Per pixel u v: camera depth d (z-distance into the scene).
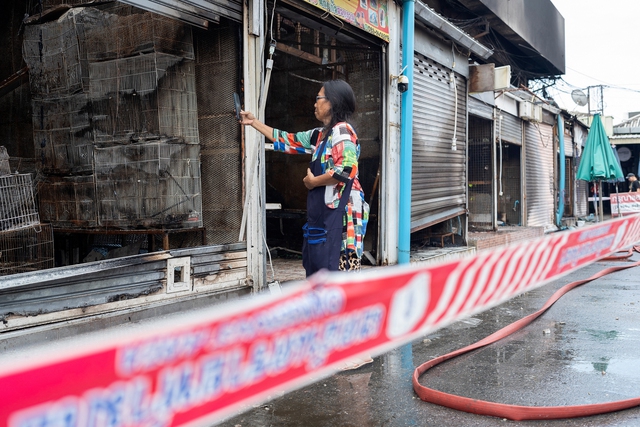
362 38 6.27
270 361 1.20
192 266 4.20
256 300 1.21
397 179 7.01
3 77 5.88
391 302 1.54
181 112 4.75
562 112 16.14
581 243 3.04
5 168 4.70
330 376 3.29
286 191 7.54
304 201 7.42
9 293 3.06
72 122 5.12
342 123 3.25
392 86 6.81
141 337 0.98
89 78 4.99
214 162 4.81
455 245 9.14
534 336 4.27
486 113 10.77
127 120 4.83
